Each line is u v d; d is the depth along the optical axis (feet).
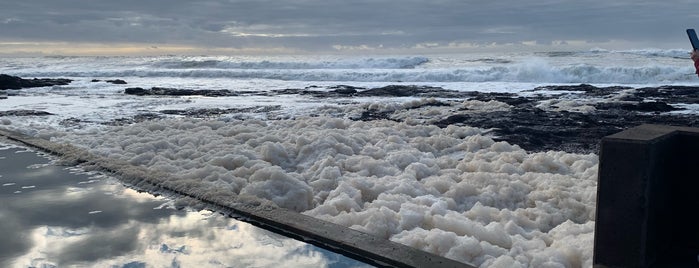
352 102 55.98
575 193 16.89
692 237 11.03
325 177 19.29
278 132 27.89
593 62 120.16
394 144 25.11
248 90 75.36
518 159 22.56
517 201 17.49
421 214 14.40
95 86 83.56
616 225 10.24
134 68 145.38
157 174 18.29
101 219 14.23
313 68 131.85
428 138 27.25
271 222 13.69
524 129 33.32
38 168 20.26
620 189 10.14
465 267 10.77
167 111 46.47
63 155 22.02
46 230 13.32
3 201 15.84
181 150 23.21
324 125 30.83
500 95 63.36
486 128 34.50
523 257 11.66
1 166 20.59
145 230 13.39
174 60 152.56
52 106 50.75
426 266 10.87
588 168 20.29
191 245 12.43
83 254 11.79
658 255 10.73
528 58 136.36
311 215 15.34
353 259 11.71
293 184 17.28
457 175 19.86
